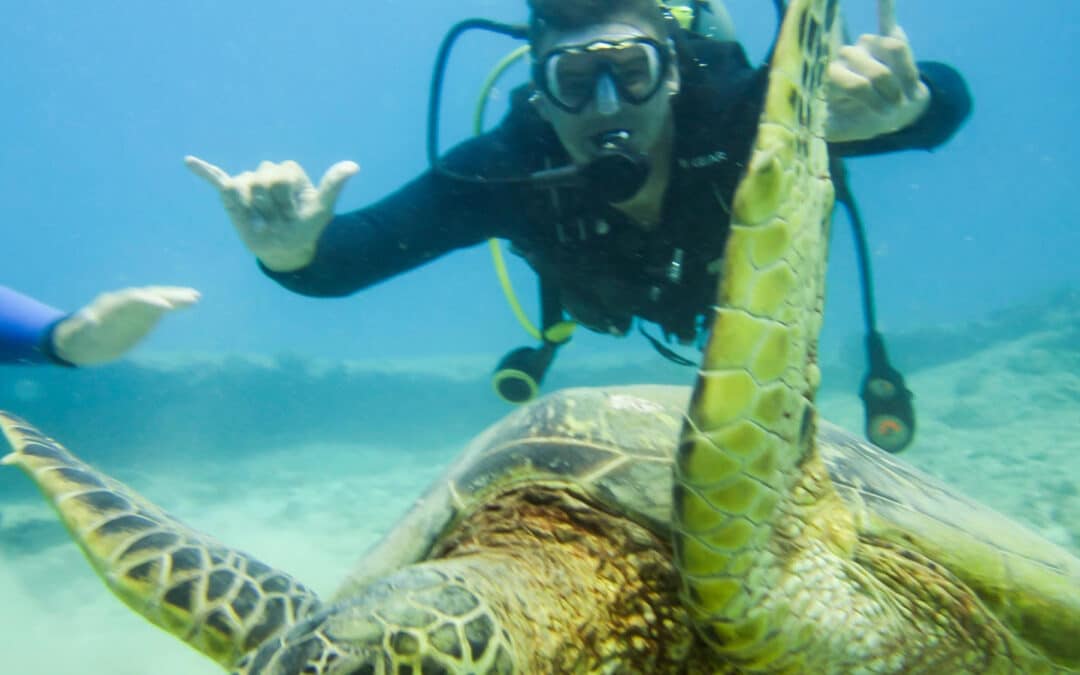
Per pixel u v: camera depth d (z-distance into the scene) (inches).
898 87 105.7
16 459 113.7
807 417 72.4
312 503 417.1
